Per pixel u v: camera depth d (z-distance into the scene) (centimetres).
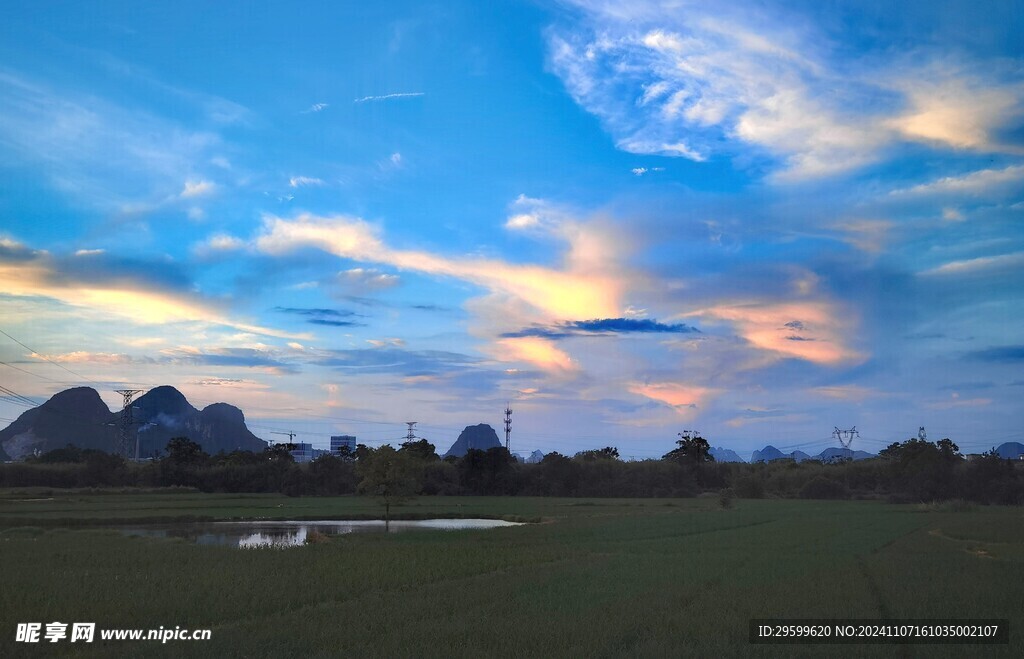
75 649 1758
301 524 6738
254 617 2112
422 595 2436
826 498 12519
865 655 1677
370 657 1603
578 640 1762
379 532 5600
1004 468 10869
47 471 11600
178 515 7112
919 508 8400
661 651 1666
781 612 2139
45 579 2753
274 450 14738
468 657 1612
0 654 1714
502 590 2530
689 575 2911
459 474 13162
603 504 10056
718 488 14425
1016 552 3906
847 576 2873
